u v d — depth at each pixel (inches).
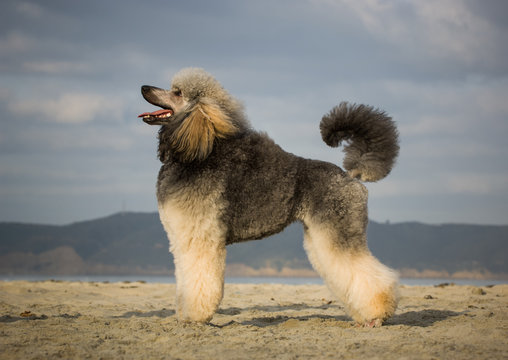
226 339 188.5
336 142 236.7
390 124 230.5
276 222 216.8
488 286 460.1
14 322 222.7
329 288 224.8
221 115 216.4
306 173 219.9
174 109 232.2
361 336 193.8
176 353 166.4
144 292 421.7
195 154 212.7
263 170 215.6
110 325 220.1
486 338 188.4
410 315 262.8
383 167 227.5
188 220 210.8
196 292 209.2
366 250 217.6
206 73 233.5
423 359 156.5
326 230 214.1
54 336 190.4
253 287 455.2
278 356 162.4
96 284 492.7
